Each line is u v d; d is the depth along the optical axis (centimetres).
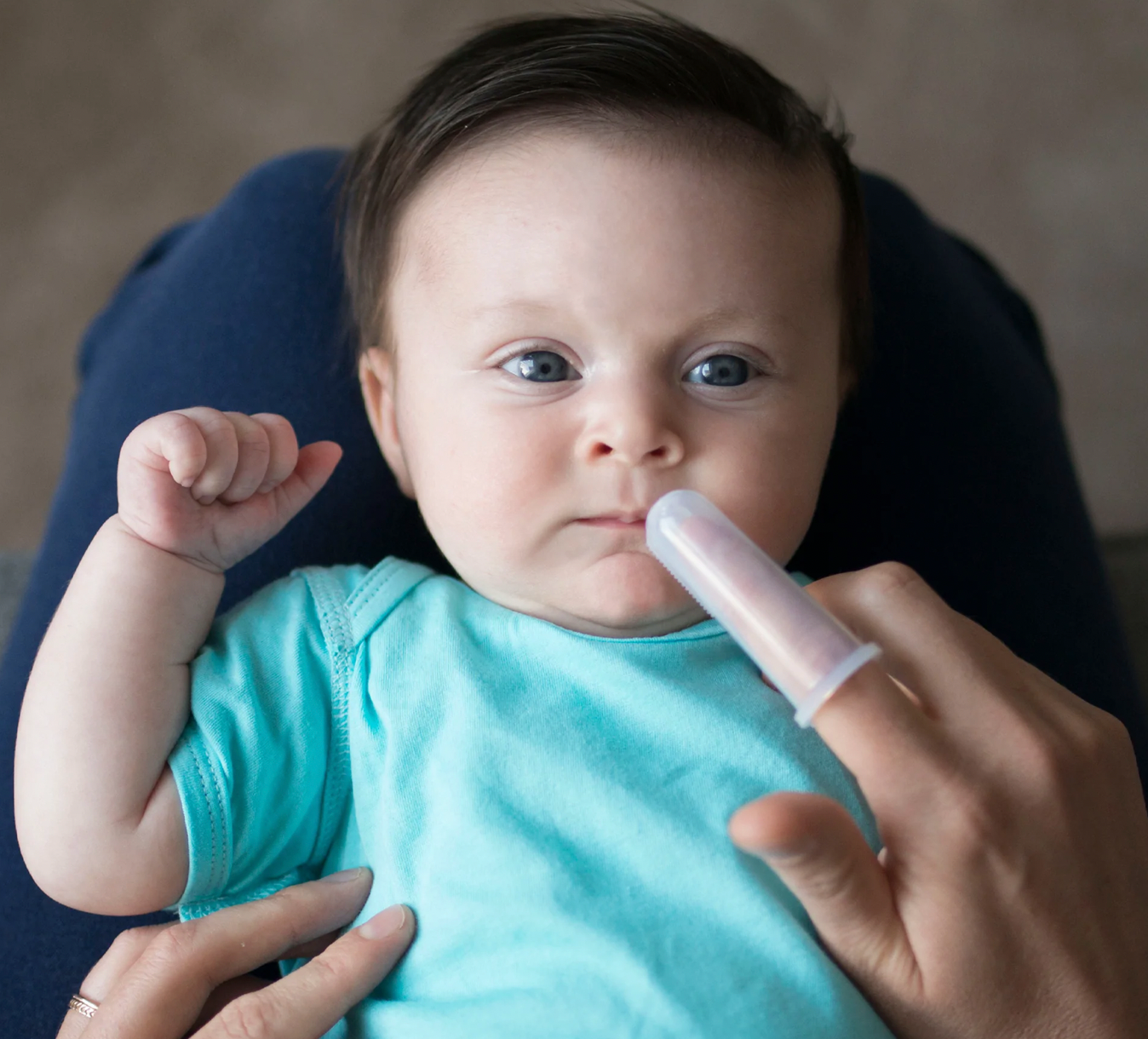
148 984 69
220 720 73
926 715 60
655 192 75
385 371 89
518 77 82
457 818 72
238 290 107
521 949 68
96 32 233
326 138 223
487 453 75
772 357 77
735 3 236
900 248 114
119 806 70
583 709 76
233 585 96
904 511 105
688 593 77
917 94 230
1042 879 59
